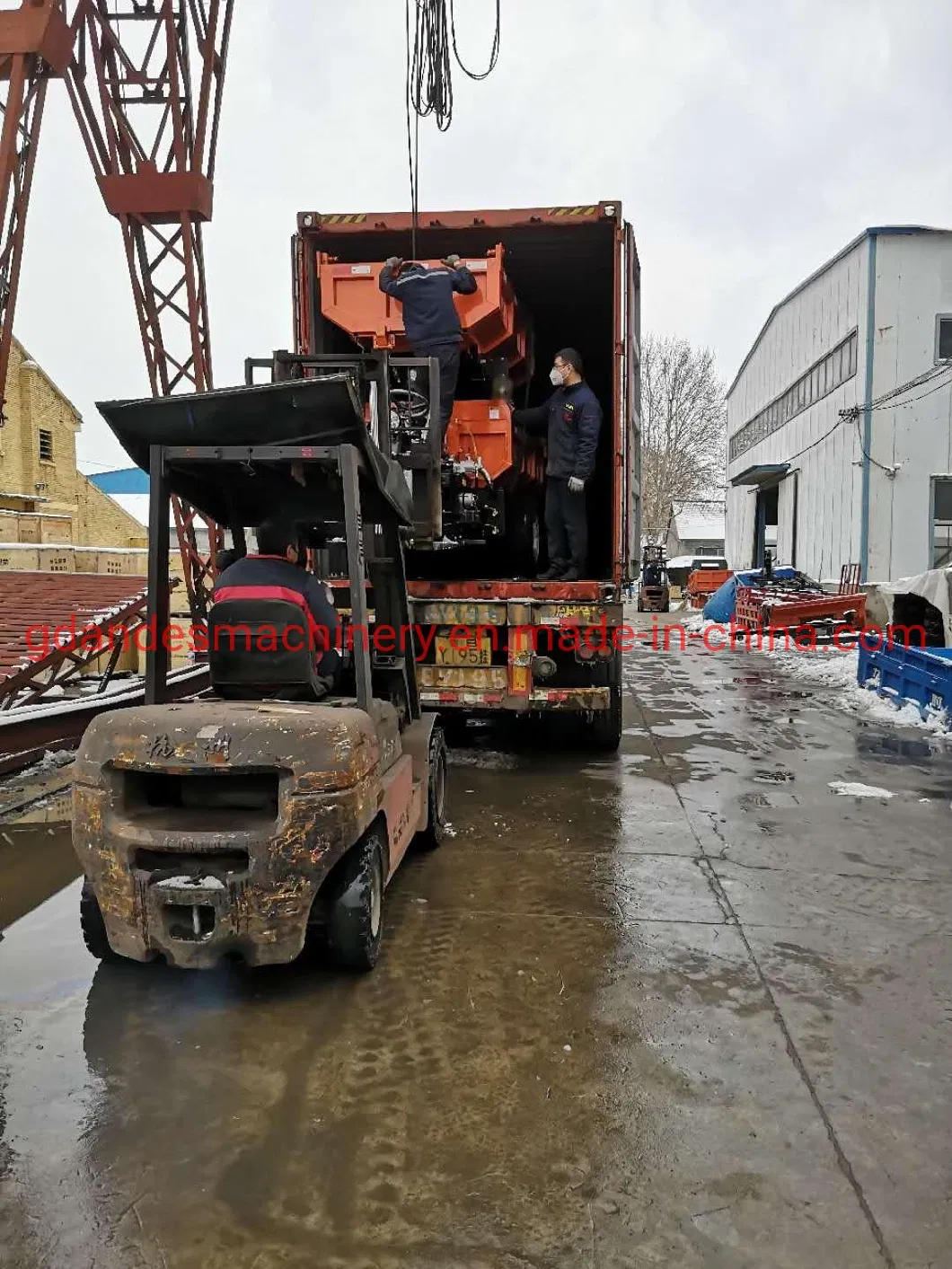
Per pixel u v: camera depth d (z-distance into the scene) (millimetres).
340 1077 2865
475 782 6578
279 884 3160
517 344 7910
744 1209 2295
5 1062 2961
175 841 3154
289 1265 2117
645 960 3684
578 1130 2600
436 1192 2354
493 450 7336
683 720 9359
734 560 35312
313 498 4305
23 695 7945
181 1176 2414
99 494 28297
